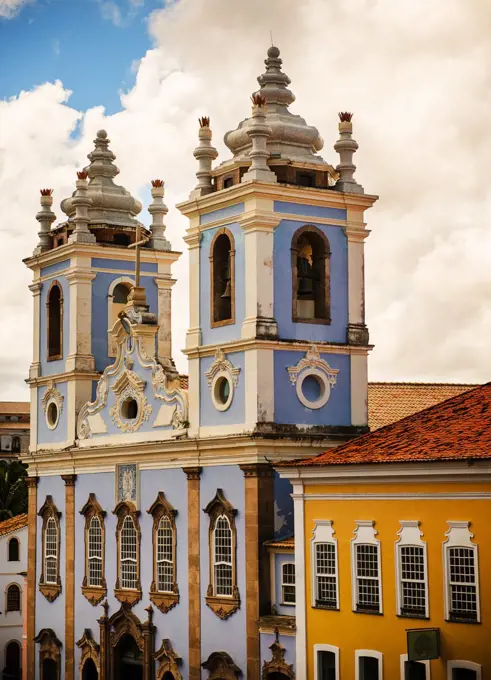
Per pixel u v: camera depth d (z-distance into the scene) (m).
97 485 57.69
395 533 41.47
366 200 51.50
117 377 56.53
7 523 85.06
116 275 61.53
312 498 44.44
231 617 49.12
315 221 50.62
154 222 62.97
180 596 51.88
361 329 51.25
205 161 52.72
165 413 53.31
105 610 56.41
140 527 54.53
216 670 49.56
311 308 51.00
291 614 47.09
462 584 39.53
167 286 62.75
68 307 61.16
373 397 56.53
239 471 49.16
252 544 48.16
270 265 49.34
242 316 49.69
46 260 62.72
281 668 46.56
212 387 50.78
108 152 63.81
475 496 39.19
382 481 41.91
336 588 43.41
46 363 62.69
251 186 49.03
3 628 82.19
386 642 41.56
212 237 51.47
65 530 59.81
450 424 43.00
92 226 61.62
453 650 39.50
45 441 62.19
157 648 53.06
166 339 62.44
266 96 52.16
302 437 48.97
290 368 49.38
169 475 52.94
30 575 62.28
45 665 60.78
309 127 51.72
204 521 50.72
